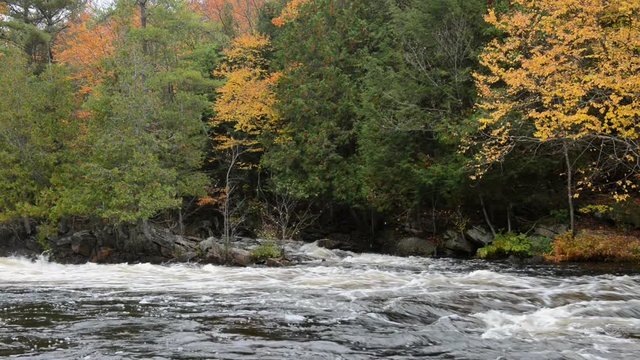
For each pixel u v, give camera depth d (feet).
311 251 82.99
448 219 87.20
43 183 86.43
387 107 83.56
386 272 60.29
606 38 49.06
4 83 85.46
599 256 66.85
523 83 52.75
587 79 47.37
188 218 110.01
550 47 57.62
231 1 152.05
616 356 27.81
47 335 31.58
